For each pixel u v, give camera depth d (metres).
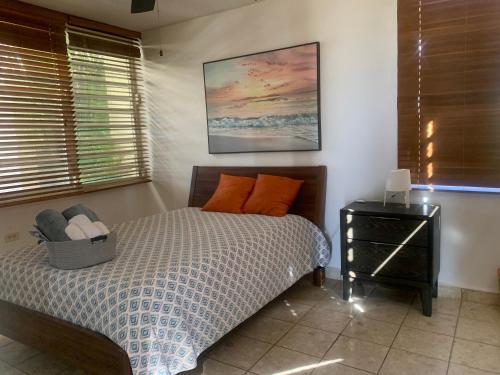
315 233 3.20
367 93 3.06
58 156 3.61
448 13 2.66
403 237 2.63
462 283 2.87
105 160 4.03
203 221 3.10
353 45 3.07
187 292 1.97
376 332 2.45
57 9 3.48
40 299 2.07
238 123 3.71
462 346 2.23
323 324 2.59
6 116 3.21
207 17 3.78
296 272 2.93
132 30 4.19
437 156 2.82
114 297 1.80
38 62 3.43
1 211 3.25
